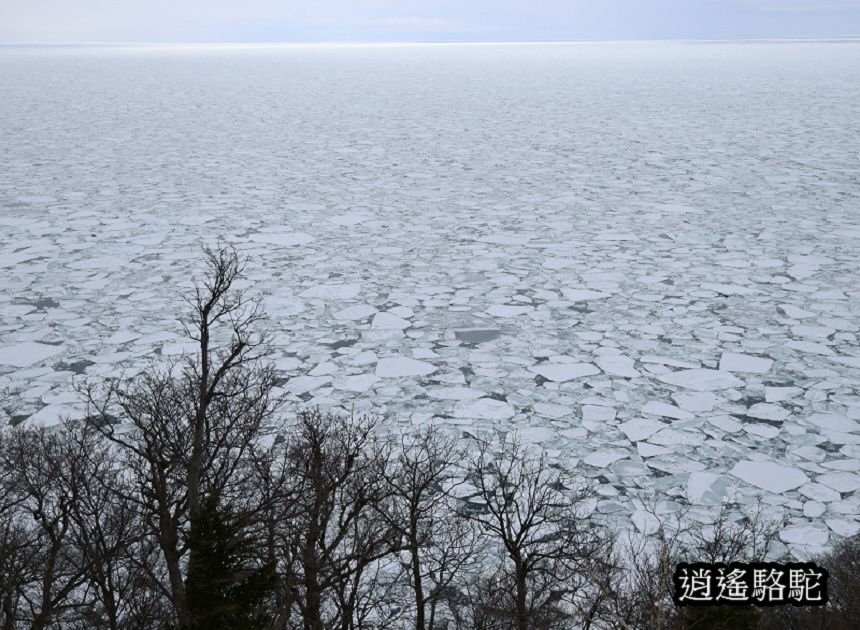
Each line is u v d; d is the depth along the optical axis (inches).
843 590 183.3
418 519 225.8
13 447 239.3
